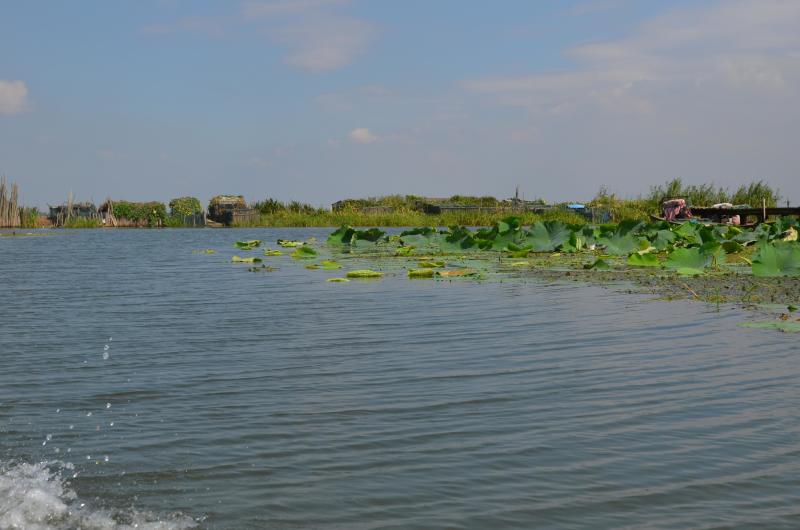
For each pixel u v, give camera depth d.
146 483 3.18
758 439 3.65
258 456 3.49
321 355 5.74
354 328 6.96
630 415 4.07
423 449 3.58
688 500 2.97
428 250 18.58
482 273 12.01
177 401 4.44
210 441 3.71
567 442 3.65
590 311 7.77
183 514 2.89
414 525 2.79
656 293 9.17
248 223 52.06
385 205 54.69
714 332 6.43
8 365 5.43
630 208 40.06
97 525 2.79
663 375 4.94
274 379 4.97
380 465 3.37
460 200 55.75
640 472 3.26
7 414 4.19
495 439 3.71
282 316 7.75
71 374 5.14
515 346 6.00
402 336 6.52
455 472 3.28
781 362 5.24
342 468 3.34
